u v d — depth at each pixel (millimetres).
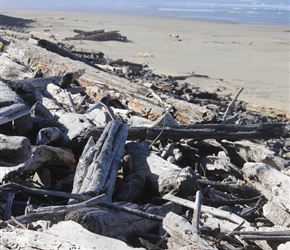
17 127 7035
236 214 6535
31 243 4594
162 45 29906
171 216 4949
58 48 14781
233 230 5598
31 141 7562
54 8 80375
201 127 8617
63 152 7121
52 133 7434
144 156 7379
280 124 8680
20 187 5941
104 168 6461
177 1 108812
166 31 39812
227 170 8234
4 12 60406
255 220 6621
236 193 7293
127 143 7801
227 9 81250
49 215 5316
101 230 5262
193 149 8789
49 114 8672
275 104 16281
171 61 24062
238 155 8758
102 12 70875
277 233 5301
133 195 6715
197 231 4766
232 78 20516
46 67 12945
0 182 6402
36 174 6953
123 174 7305
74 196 5840
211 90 17750
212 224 5879
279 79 20703
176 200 6449
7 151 4629
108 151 6848
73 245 4500
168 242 4902
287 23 55031
